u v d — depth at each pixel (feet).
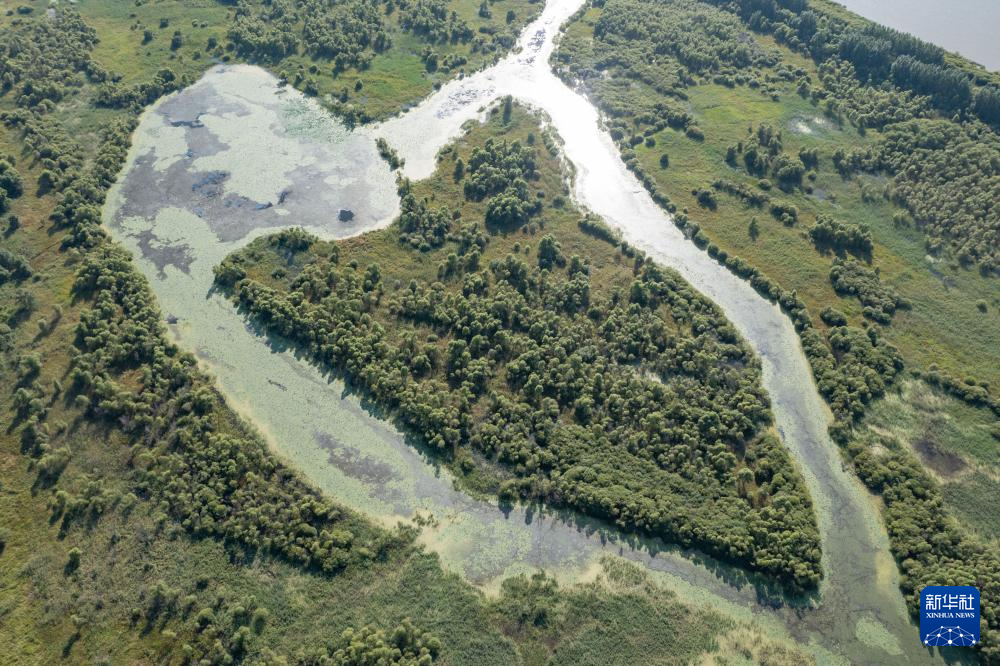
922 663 228.22
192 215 372.79
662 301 338.34
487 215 380.37
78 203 365.40
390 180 403.54
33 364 291.38
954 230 363.56
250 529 247.09
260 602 232.53
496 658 222.89
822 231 370.53
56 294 325.01
